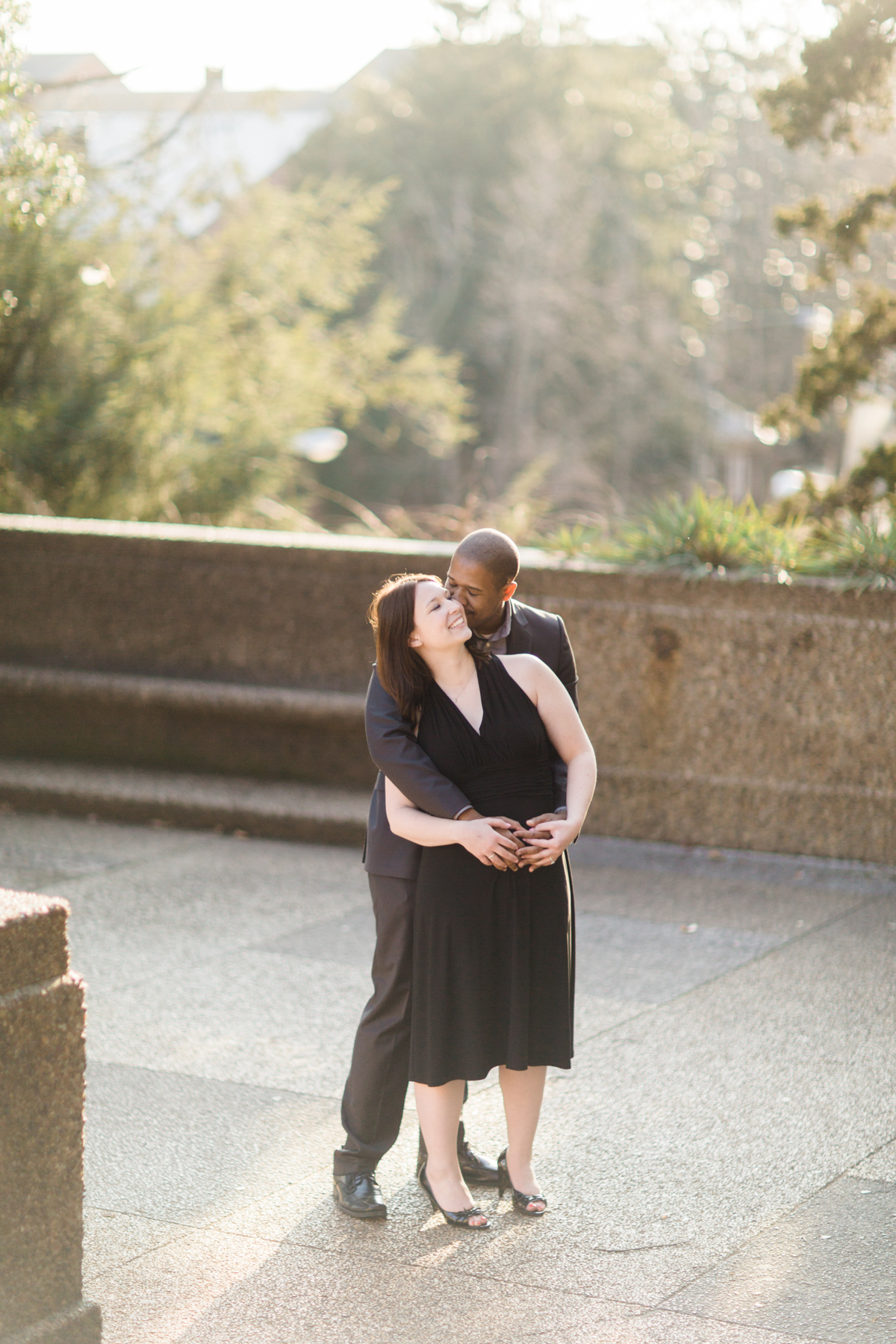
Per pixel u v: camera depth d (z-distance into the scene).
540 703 3.14
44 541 7.68
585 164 33.88
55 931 2.51
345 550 7.20
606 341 32.09
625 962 5.15
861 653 6.27
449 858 3.06
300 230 16.70
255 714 7.29
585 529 7.45
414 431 29.08
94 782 7.35
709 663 6.52
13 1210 2.45
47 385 12.28
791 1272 2.99
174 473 13.43
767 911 5.77
